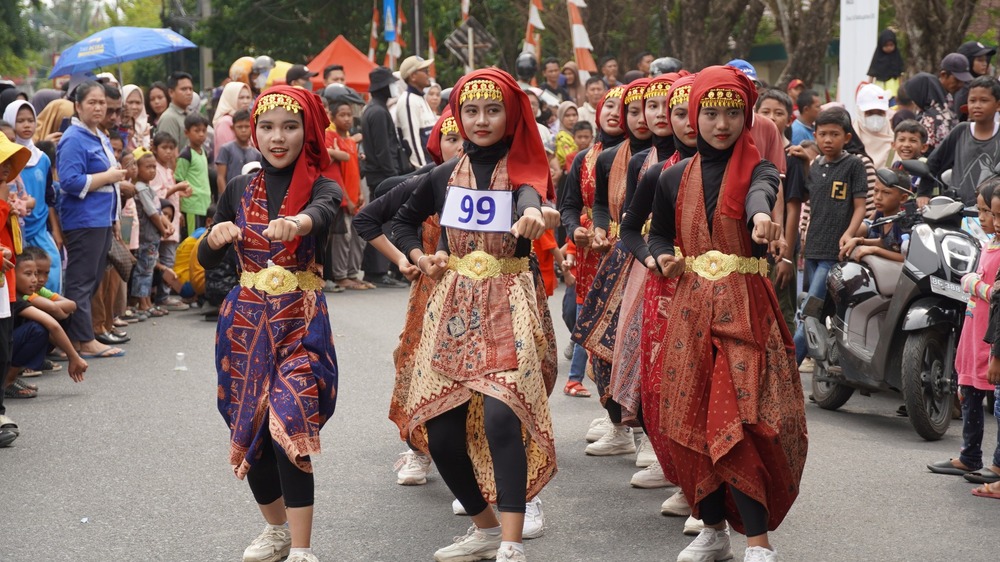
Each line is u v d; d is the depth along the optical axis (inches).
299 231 215.2
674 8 1127.0
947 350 337.1
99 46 782.5
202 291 546.9
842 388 371.6
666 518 262.8
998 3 1306.6
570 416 362.9
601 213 307.9
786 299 437.7
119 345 482.0
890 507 268.7
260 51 1557.6
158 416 361.7
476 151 231.8
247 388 224.2
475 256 228.5
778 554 237.5
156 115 675.4
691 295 220.8
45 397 388.8
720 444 210.7
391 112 660.7
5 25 1624.0
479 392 222.2
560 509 270.2
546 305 255.6
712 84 215.9
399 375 267.9
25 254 378.6
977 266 332.2
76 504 275.3
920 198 421.1
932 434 331.3
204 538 251.3
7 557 239.8
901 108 592.1
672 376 221.5
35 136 528.4
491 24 1386.6
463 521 261.6
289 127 225.1
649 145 296.0
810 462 309.0
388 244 253.6
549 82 812.6
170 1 1854.1
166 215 566.9
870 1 652.1
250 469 228.5
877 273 354.9
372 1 1491.1
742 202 217.0
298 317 225.6
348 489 286.5
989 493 276.1
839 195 392.2
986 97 400.2
